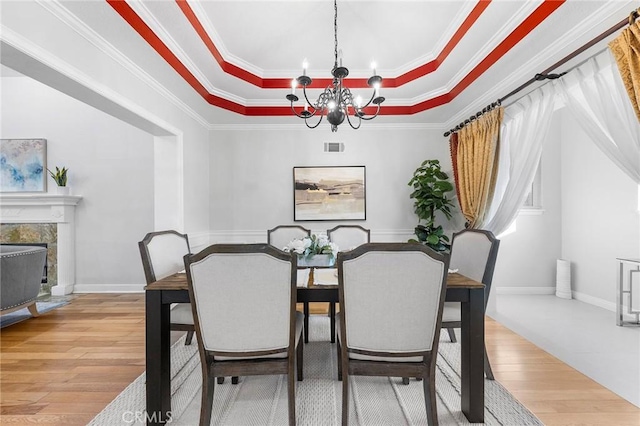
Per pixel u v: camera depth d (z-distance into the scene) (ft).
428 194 11.91
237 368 4.97
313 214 13.28
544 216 13.29
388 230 13.34
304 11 7.57
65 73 5.87
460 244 7.74
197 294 4.78
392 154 13.34
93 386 6.55
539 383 6.59
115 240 14.19
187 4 6.98
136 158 14.28
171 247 7.52
